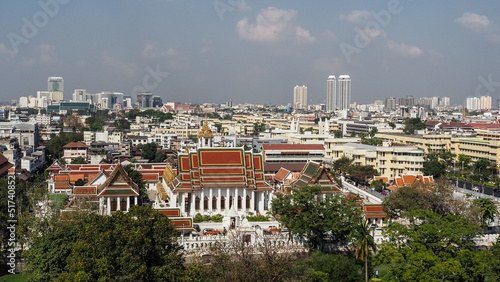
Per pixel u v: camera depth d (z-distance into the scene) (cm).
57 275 9881
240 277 8856
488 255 9400
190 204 15088
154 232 9100
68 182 18412
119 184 14650
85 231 8988
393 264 9869
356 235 9862
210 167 15000
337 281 9631
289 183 17762
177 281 8619
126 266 8325
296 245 11500
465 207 13400
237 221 13850
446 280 9112
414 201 13725
